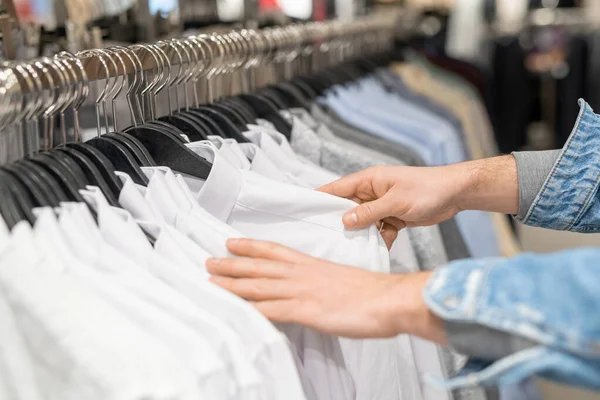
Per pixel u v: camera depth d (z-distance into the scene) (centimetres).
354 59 173
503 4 367
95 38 122
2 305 53
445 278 54
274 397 60
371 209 76
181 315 57
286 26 130
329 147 102
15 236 55
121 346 51
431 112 165
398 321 58
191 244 66
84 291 53
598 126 90
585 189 89
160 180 71
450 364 101
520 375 50
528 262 51
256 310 60
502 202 91
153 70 89
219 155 76
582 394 206
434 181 87
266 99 102
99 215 64
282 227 77
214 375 54
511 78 351
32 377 53
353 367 78
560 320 48
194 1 174
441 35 289
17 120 67
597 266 47
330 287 61
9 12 99
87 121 127
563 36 352
